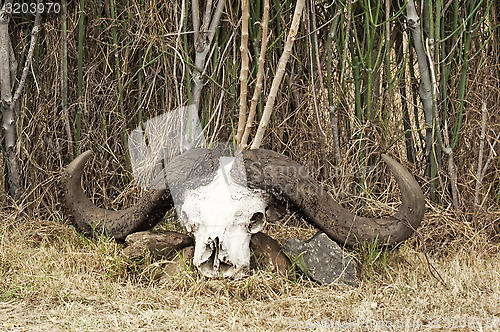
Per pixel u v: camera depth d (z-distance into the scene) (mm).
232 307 3293
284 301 3354
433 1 4371
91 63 4773
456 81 4496
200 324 3088
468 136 4559
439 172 4457
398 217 3715
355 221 3746
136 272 3783
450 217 4379
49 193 4824
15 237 4379
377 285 3629
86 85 4762
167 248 3846
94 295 3475
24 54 4824
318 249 3723
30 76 4824
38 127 4836
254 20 4434
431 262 3973
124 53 4664
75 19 4750
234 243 3562
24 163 4852
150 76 4660
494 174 4566
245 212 3602
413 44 4523
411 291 3500
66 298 3418
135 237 3846
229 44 4531
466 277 3650
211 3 4367
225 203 3578
